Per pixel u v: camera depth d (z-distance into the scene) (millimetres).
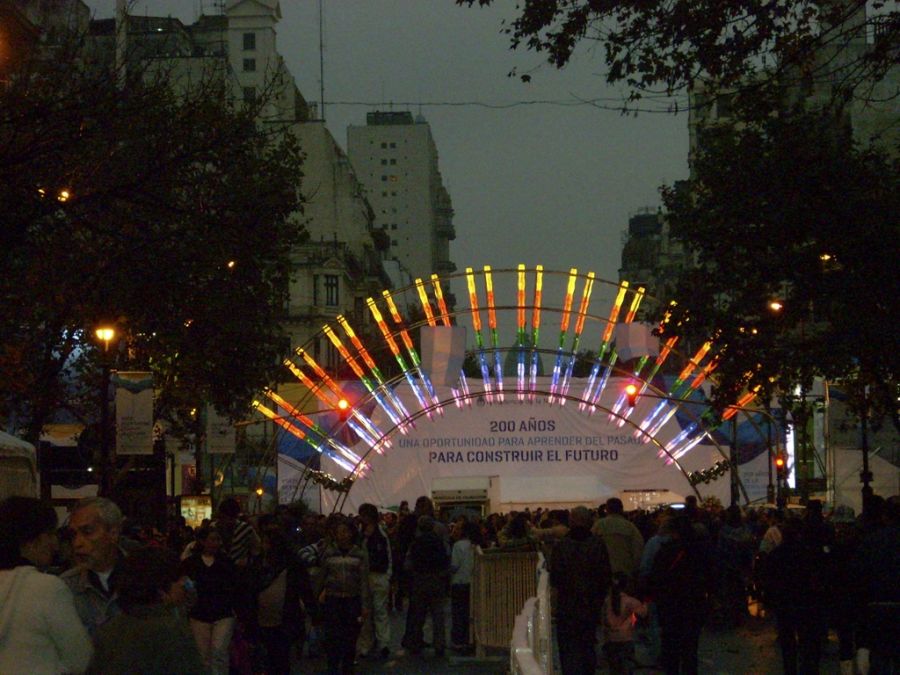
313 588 17234
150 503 30094
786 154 22766
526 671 5059
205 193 21734
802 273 23625
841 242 22719
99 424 27156
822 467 47625
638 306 47344
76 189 18703
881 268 22484
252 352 26984
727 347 25062
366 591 17484
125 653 6492
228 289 23969
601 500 51688
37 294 20625
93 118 18594
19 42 20844
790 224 22891
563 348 49250
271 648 15773
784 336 26078
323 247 87562
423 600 22047
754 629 26281
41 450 30562
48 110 17391
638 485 53094
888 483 40156
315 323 87125
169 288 21500
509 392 52406
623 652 16484
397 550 31000
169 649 6547
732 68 15445
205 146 20547
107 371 24656
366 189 183375
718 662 20234
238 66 99938
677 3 15070
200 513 38562
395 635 26891
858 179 22703
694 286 24938
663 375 52344
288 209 25797
